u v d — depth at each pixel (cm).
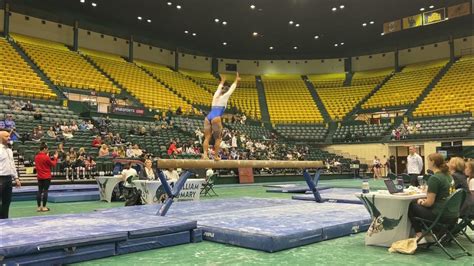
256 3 2486
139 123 2212
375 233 534
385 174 2630
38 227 513
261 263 441
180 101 2817
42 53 2467
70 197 1149
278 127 3047
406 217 512
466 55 3161
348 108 3166
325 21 2838
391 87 3177
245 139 2455
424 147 2450
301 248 520
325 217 682
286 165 915
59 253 429
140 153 1584
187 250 511
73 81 2338
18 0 2452
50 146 1602
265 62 3759
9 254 388
